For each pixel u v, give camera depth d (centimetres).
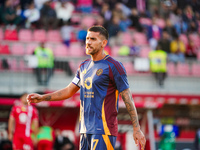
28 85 2166
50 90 2172
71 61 2259
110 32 2797
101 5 3269
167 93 2330
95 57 652
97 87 635
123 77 637
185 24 3356
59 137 1838
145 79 2358
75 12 3212
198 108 2481
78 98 1933
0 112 1811
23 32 2753
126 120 1867
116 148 1844
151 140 1844
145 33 3033
